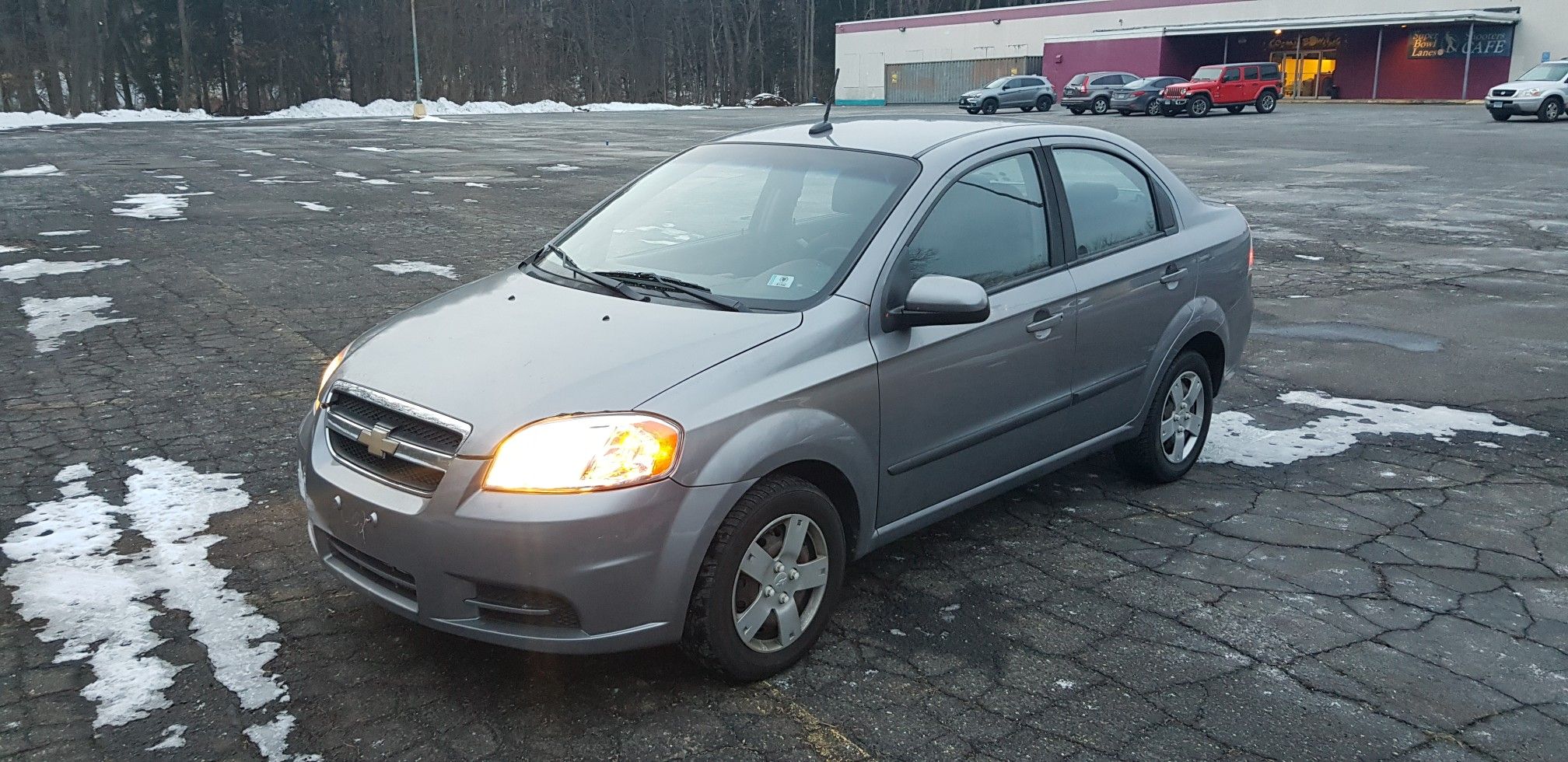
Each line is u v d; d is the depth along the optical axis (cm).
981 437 397
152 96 6391
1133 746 302
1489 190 1691
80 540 430
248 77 6397
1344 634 365
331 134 3562
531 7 7469
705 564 311
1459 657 351
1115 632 366
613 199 462
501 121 4678
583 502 291
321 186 1834
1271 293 955
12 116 4878
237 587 393
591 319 354
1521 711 320
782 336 338
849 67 7069
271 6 6419
